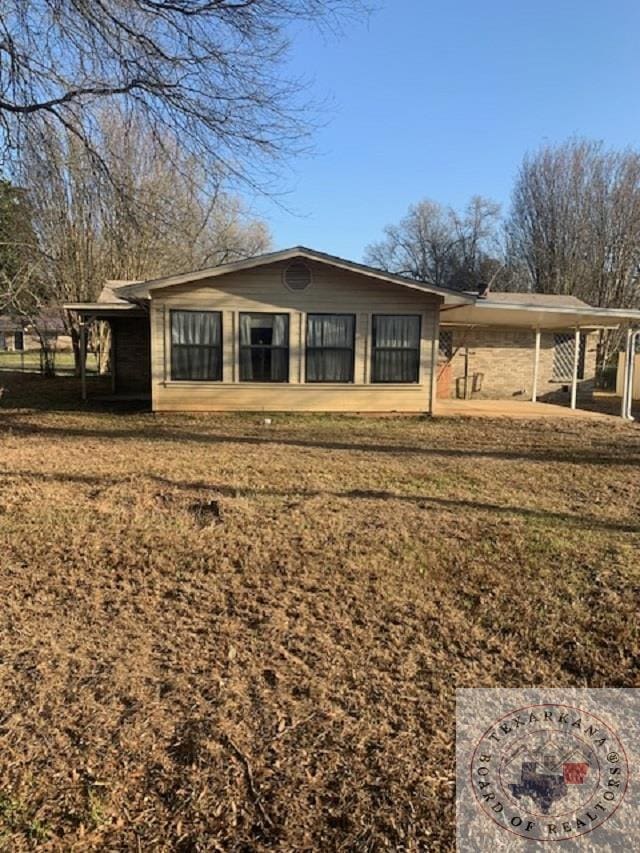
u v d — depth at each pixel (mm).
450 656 3193
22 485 6473
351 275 12820
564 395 19172
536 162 33375
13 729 2547
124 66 7555
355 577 4168
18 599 3754
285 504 5906
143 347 17750
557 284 32781
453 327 18062
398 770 2375
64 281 20859
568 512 5859
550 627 3508
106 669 3004
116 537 4844
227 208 12141
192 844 2021
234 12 7348
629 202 30781
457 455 8953
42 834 2037
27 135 8008
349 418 12719
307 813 2162
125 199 8500
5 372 25891
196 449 8930
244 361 12883
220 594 3879
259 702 2771
